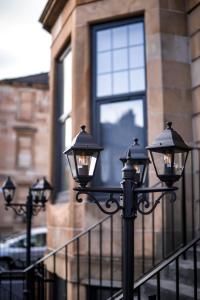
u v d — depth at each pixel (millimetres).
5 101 22828
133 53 6051
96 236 5762
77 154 3014
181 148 2996
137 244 5484
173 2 5863
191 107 5688
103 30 6289
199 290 4062
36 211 7098
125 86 6043
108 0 6184
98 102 6180
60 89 7520
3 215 21328
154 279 4527
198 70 5613
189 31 5820
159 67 5656
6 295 7727
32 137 23016
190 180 5488
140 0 5926
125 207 2980
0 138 22500
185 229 4773
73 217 5977
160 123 5539
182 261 4633
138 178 3531
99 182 6004
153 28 5766
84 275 5738
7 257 11805
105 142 6082
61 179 7234
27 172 22594
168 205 5379
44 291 6000
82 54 6246
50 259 6773
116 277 5527
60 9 7203
